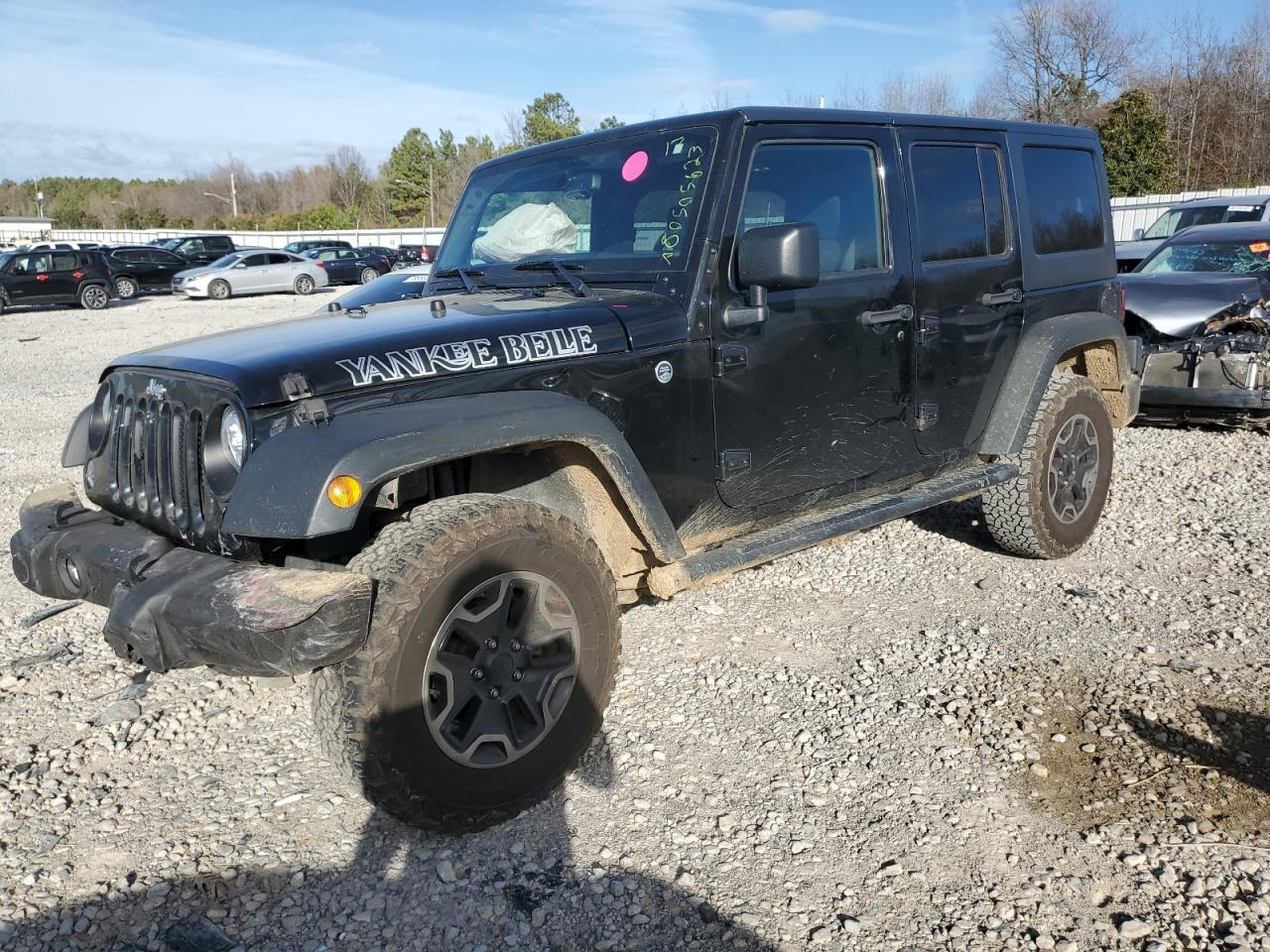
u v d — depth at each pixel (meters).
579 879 2.75
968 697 3.71
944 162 4.23
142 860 2.87
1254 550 5.19
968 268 4.29
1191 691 3.70
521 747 2.95
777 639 4.29
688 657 4.12
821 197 3.73
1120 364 5.23
